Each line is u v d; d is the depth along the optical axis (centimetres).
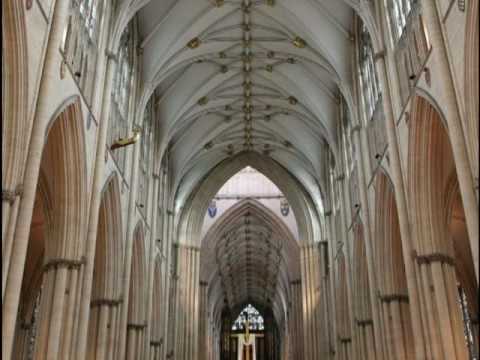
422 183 1603
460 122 1211
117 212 2019
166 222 3247
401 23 1755
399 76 1775
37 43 1221
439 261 1552
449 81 1261
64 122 1514
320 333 3441
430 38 1343
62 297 1494
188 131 3322
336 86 2848
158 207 2939
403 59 1728
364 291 2433
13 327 1042
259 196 4475
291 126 3366
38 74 1228
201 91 2962
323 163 3419
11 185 1099
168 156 3344
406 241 1628
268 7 2461
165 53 2477
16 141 1124
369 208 2186
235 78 2970
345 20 2455
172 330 3362
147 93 2464
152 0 2342
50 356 1412
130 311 2412
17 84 1131
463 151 1180
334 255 3148
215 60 2800
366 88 2283
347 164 2720
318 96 2938
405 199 1677
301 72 2864
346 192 2727
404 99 1711
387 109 1811
